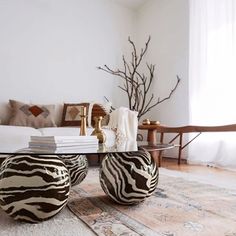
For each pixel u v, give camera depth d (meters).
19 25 3.09
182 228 0.99
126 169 1.25
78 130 2.54
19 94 3.06
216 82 2.65
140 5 4.03
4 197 1.00
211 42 2.72
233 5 2.49
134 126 2.70
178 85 3.31
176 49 3.36
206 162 2.72
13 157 1.05
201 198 1.42
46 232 0.95
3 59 2.97
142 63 4.00
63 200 1.06
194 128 2.53
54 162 1.07
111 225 1.02
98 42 3.72
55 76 3.33
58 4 3.39
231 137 2.48
